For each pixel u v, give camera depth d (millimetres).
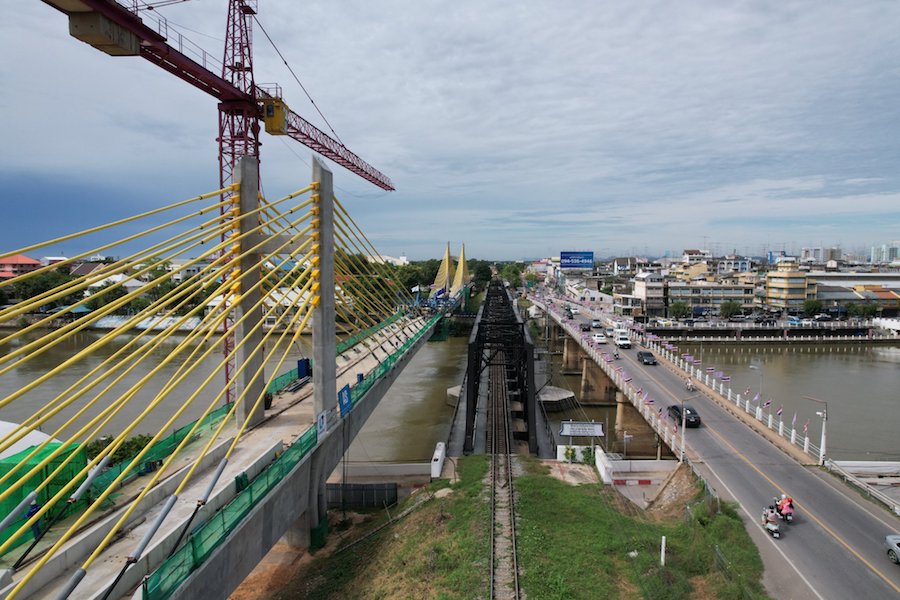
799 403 69125
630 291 164000
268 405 37312
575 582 25578
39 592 17859
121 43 42156
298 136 79625
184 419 58469
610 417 68688
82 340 108625
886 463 38875
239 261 32156
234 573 22141
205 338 27859
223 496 25172
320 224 33344
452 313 127125
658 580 26156
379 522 36188
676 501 36188
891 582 25109
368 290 60844
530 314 159500
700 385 61531
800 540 28656
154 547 20281
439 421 64438
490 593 24594
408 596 25891
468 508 33781
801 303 140125
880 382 81688
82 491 18891
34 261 154375
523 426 57000
